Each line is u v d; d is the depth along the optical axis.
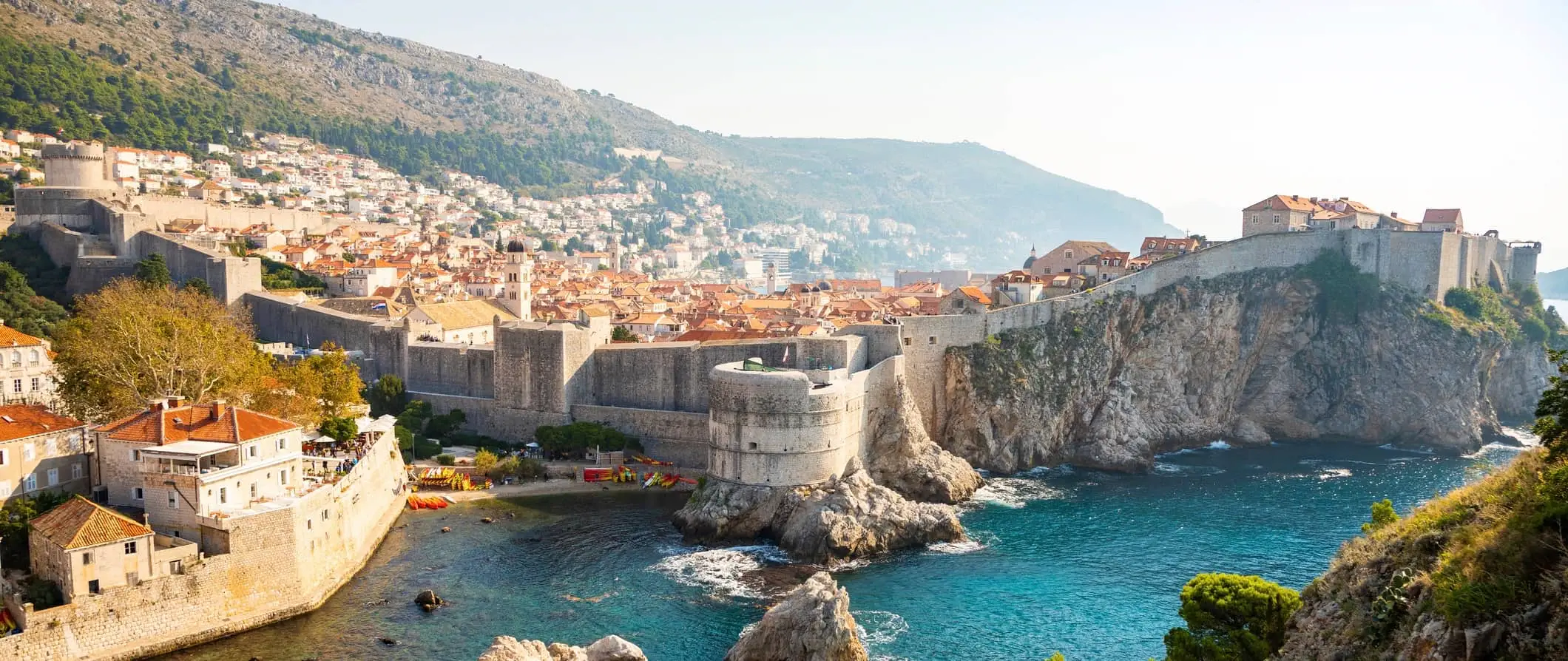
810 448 143.62
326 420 144.12
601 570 125.81
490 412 183.50
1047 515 154.38
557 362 177.50
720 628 108.88
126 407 127.19
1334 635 61.88
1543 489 54.81
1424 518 63.81
